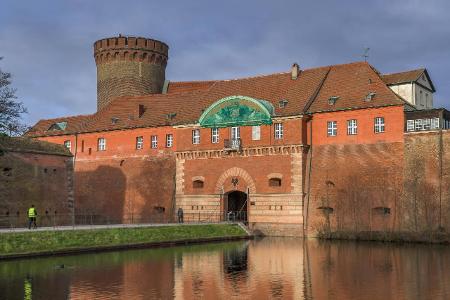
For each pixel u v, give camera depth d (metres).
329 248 48.59
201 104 71.50
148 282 31.03
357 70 63.84
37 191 57.09
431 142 53.72
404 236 52.84
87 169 79.06
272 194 61.97
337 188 58.72
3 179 54.06
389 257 41.53
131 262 38.97
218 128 66.62
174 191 70.19
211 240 55.59
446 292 27.78
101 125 79.12
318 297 26.86
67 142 81.94
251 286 29.89
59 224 58.66
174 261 39.72
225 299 26.53
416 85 64.69
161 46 88.44
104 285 30.02
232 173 65.06
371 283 30.45
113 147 77.06
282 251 46.34
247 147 63.88
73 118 86.88
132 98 81.44
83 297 26.98
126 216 74.25
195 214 67.31
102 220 76.25
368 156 57.38
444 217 51.94
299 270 35.34
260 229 62.28
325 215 58.94
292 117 61.12
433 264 37.50
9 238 40.62
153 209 71.81
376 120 57.59
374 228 56.03
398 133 55.97
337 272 34.44
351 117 58.97
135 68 86.44
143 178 73.44
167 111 74.94
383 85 59.62
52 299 26.50
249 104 64.19
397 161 55.62
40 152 57.97
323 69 66.94
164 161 71.94
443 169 52.66
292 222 60.44
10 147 55.25
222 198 65.62
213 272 34.53
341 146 59.25
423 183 53.56
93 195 77.94
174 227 53.94
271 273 34.19
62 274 33.47
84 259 40.38
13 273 33.66
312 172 60.53
